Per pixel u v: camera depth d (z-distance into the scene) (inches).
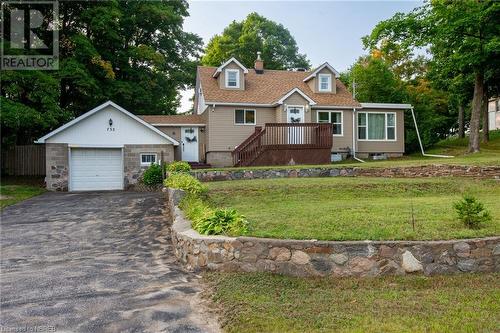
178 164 606.9
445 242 205.0
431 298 175.2
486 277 198.8
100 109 721.0
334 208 308.3
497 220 253.6
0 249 296.8
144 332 153.6
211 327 157.6
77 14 941.2
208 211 267.7
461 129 1224.8
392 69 1432.1
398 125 938.7
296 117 858.1
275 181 480.1
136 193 622.2
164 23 1164.5
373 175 564.4
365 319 155.3
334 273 203.5
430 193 425.7
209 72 954.1
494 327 147.2
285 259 208.5
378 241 205.2
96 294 194.5
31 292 199.0
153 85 1127.6
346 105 891.4
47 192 663.1
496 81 944.9
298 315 160.2
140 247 298.5
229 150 844.0
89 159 721.6
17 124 649.0
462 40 784.3
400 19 805.2
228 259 218.4
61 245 307.3
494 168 493.4
